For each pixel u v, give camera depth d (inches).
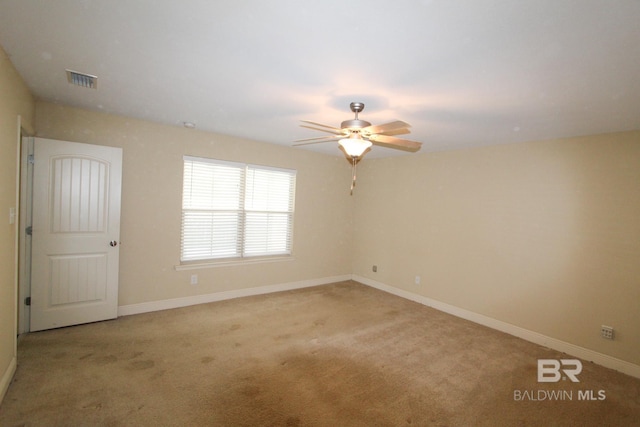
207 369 100.3
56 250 121.2
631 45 59.9
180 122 139.3
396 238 195.3
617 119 101.7
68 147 121.4
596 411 88.9
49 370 94.5
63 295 123.4
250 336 126.3
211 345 116.8
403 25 57.8
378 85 85.9
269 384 94.0
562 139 128.2
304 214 199.0
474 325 150.3
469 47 64.2
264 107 111.0
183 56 75.2
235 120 131.3
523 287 138.3
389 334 135.3
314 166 201.9
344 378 99.4
